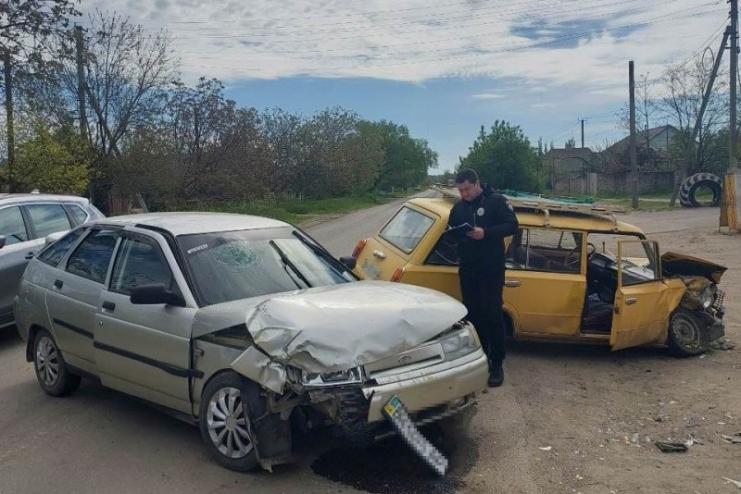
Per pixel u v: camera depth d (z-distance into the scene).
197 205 28.20
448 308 4.67
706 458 4.62
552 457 4.67
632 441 4.97
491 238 6.06
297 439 4.65
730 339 7.88
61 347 5.79
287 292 4.98
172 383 4.72
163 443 4.91
